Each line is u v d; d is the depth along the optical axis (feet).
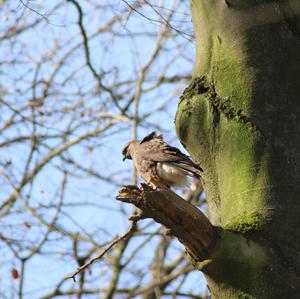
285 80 32.68
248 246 29.96
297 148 31.63
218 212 33.04
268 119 32.12
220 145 33.09
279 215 30.30
